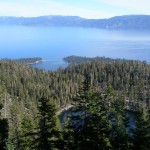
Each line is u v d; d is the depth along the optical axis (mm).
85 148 27938
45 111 28859
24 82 188500
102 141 28281
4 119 44750
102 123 29188
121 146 33719
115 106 41438
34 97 161625
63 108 164125
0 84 163750
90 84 28625
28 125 45938
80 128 28438
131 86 191000
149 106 144750
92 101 28062
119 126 36938
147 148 32531
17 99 149750
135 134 34656
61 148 29250
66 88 178625
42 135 29016
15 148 46625
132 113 139750
